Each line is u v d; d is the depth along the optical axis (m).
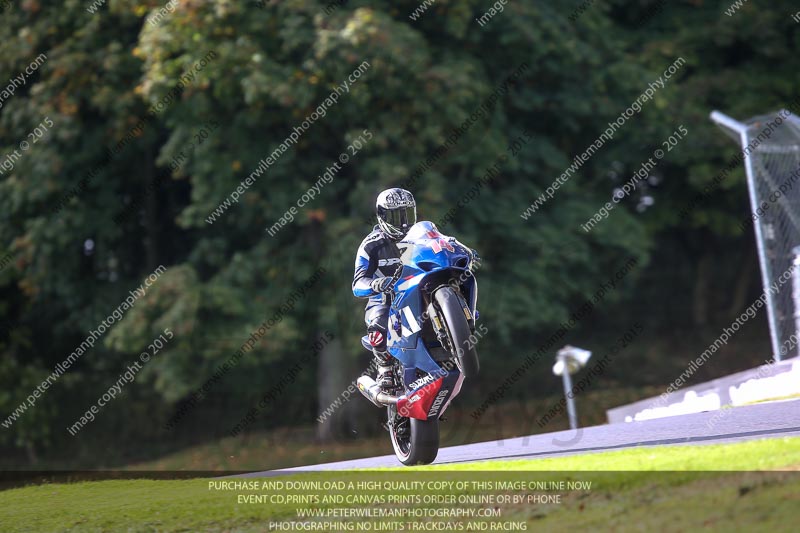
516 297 61.28
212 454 68.06
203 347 59.53
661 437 27.47
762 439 22.97
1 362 74.25
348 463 32.34
